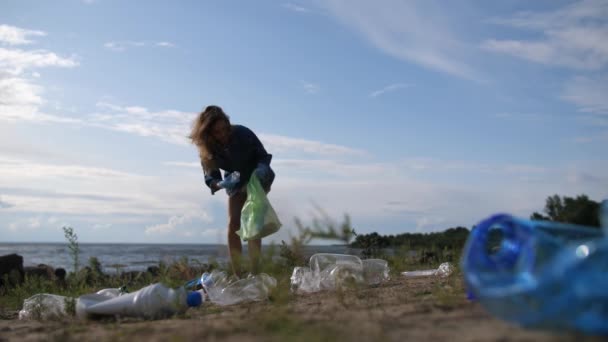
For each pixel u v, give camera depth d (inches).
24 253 2512.3
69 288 252.5
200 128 196.1
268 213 187.9
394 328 95.8
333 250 201.6
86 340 112.7
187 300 150.1
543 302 75.7
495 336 81.0
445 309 111.5
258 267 141.2
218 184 205.2
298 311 129.4
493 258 94.7
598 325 72.7
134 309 145.2
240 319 123.8
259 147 203.8
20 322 172.9
